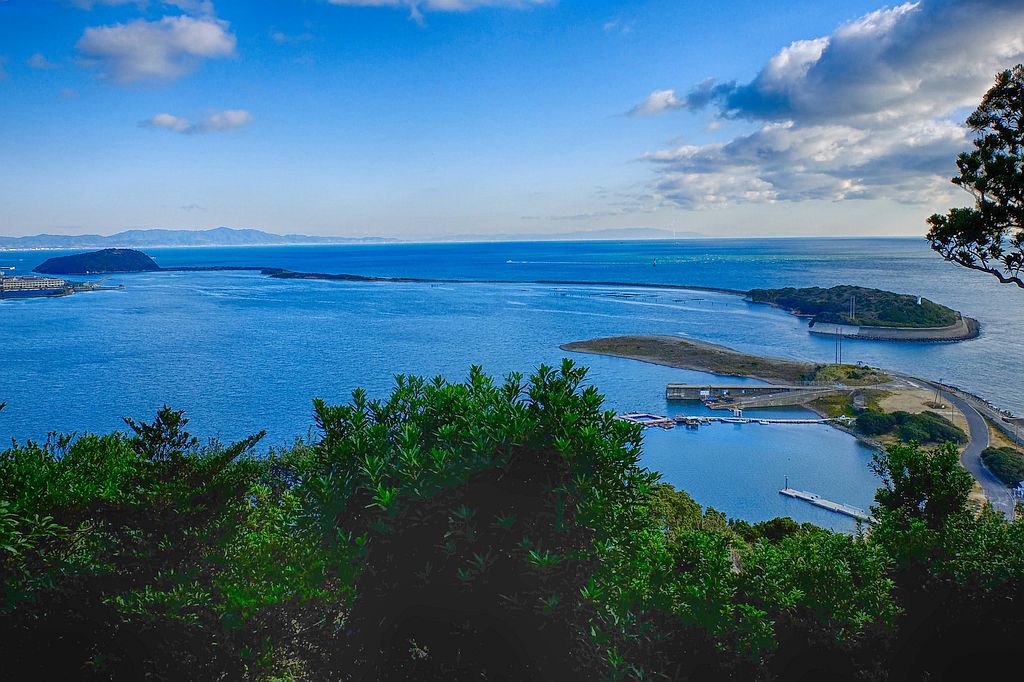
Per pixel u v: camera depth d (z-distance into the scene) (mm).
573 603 7617
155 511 7879
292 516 8414
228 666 7520
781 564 8375
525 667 7641
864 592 8039
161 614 7414
